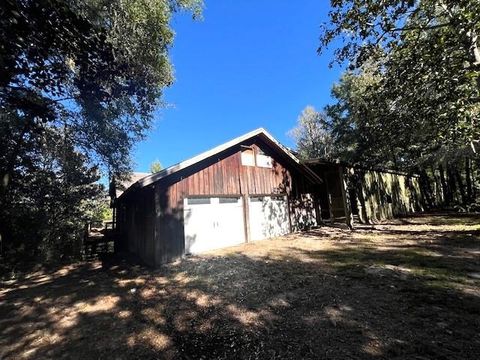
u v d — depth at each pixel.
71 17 3.41
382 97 9.54
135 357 3.49
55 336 4.33
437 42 6.70
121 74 4.91
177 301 5.38
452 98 8.21
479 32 6.07
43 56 3.66
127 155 11.80
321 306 4.46
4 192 10.02
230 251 9.77
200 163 10.30
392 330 3.49
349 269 6.46
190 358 3.34
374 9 6.67
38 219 11.35
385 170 17.91
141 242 10.70
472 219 13.58
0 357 3.80
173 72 9.36
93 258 12.01
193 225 9.83
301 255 8.47
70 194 12.51
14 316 5.39
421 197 23.05
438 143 12.33
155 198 8.88
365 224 15.02
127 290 6.44
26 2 3.08
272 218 13.03
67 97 6.32
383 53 7.86
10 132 9.34
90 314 5.13
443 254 7.16
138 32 7.69
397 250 8.12
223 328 4.07
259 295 5.27
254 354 3.27
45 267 10.48
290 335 3.64
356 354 3.04
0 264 9.57
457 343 3.08
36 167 11.45
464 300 4.22
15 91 4.38
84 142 11.09
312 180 15.86
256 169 12.63
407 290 4.81
